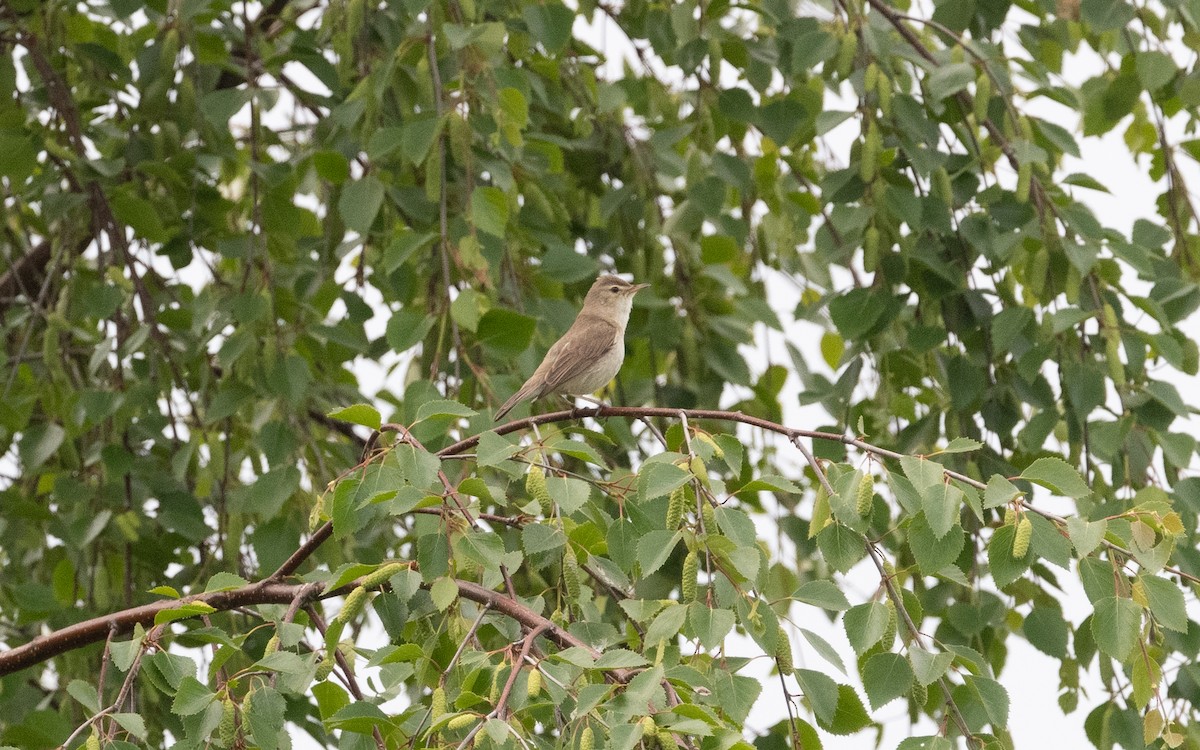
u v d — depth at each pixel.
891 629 6.56
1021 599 10.21
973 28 11.92
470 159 10.33
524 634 7.22
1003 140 10.73
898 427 11.03
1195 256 11.30
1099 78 12.04
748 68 11.98
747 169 11.78
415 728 6.41
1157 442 10.24
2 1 12.86
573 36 13.49
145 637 7.17
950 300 11.03
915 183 11.23
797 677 6.42
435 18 10.70
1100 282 10.48
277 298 11.54
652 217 12.88
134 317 12.25
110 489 11.42
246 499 10.96
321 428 12.82
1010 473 10.34
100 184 11.81
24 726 9.37
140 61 11.80
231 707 6.42
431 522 7.64
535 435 8.57
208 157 11.60
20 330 13.66
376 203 10.61
